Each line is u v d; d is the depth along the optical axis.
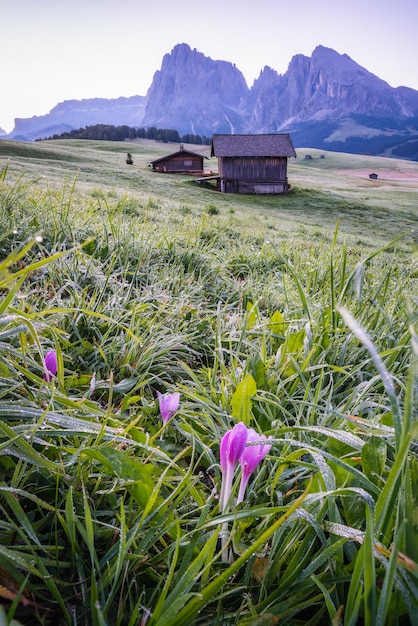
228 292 4.63
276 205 48.94
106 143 144.12
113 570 1.17
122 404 2.04
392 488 0.99
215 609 1.16
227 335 3.16
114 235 4.83
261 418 1.95
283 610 1.12
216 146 57.38
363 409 2.20
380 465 1.39
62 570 1.24
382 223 44.31
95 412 1.71
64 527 1.22
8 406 1.45
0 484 1.25
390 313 3.30
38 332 2.27
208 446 1.73
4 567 1.07
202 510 1.39
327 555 1.13
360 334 0.80
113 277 3.95
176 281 4.31
